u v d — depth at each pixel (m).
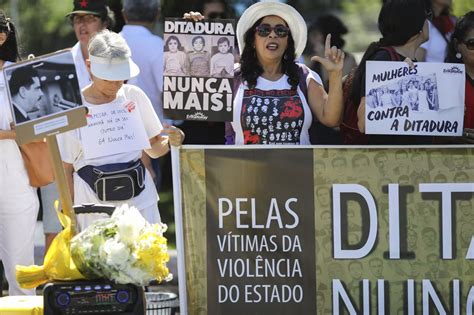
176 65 12.17
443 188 11.99
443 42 15.94
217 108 12.20
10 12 27.23
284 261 11.98
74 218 10.79
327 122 12.36
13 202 12.83
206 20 12.16
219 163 12.01
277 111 12.33
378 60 12.39
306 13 27.11
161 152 12.81
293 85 12.45
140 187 12.45
